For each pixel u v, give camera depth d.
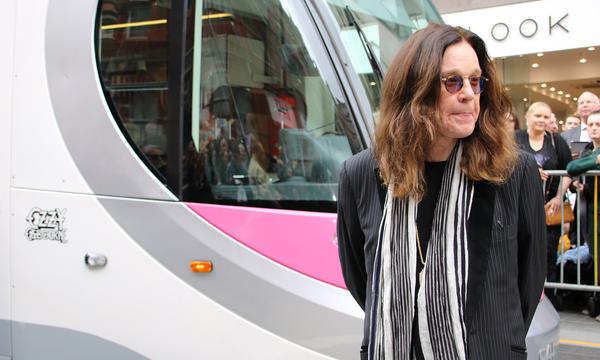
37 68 3.10
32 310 3.07
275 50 2.82
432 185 1.67
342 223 1.91
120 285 2.91
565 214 5.59
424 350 1.61
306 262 2.67
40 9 3.13
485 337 1.58
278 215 2.73
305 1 2.78
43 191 3.05
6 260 3.12
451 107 1.59
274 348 2.67
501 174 1.61
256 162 2.81
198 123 2.89
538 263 1.75
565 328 5.39
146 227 2.87
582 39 9.84
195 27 2.91
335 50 2.73
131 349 2.90
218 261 2.76
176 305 2.82
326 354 2.60
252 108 2.84
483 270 1.59
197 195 2.85
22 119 3.11
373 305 1.69
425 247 1.63
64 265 3.00
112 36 3.02
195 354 2.79
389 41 3.07
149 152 2.92
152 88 2.94
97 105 2.98
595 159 5.25
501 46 10.41
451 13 10.70
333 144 2.70
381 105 1.71
